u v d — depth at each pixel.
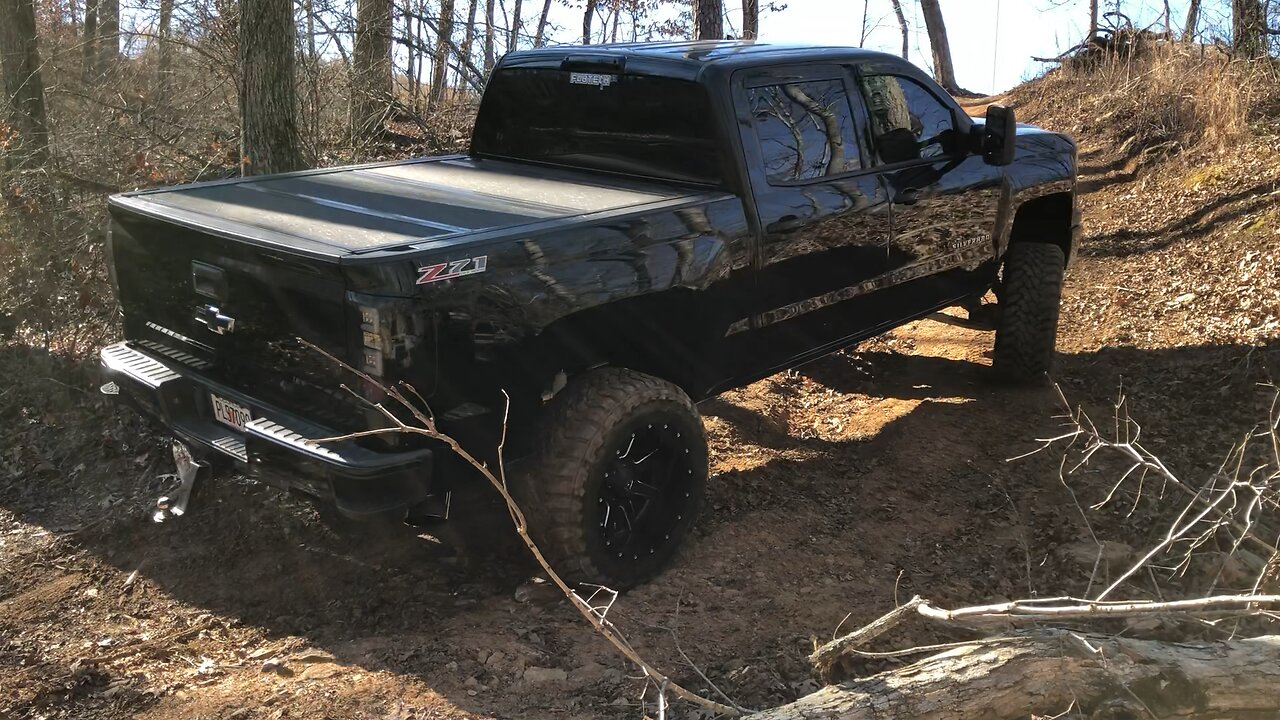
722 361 4.26
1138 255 8.72
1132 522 4.37
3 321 6.12
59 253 6.40
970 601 3.77
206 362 3.69
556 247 3.42
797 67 4.52
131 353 4.00
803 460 5.10
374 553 4.02
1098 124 13.62
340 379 3.17
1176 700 2.71
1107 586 3.83
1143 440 5.19
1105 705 2.71
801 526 4.36
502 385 3.35
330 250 3.05
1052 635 2.84
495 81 5.11
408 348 3.06
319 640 3.43
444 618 3.58
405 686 3.15
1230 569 3.77
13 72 7.87
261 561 3.94
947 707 2.67
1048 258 5.81
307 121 9.12
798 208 4.34
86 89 8.91
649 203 3.88
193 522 4.22
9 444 4.95
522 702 3.10
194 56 9.73
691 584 3.85
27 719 2.98
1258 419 5.20
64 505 4.41
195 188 4.20
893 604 3.74
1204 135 11.11
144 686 3.16
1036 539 4.28
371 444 3.18
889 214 4.82
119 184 7.27
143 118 8.20
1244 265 7.49
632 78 4.45
